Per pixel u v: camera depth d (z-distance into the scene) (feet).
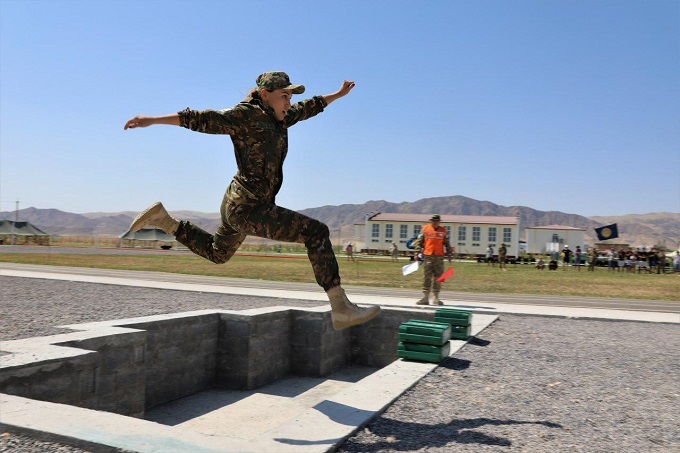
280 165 13.52
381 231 217.97
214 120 12.59
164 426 11.68
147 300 41.68
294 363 31.76
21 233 250.78
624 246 209.87
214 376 28.78
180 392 26.43
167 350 25.55
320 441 12.64
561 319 37.47
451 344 26.78
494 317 35.83
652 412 16.75
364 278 83.71
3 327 27.32
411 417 15.42
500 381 20.11
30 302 38.11
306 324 31.42
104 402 20.36
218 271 87.61
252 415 23.81
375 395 17.17
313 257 13.10
